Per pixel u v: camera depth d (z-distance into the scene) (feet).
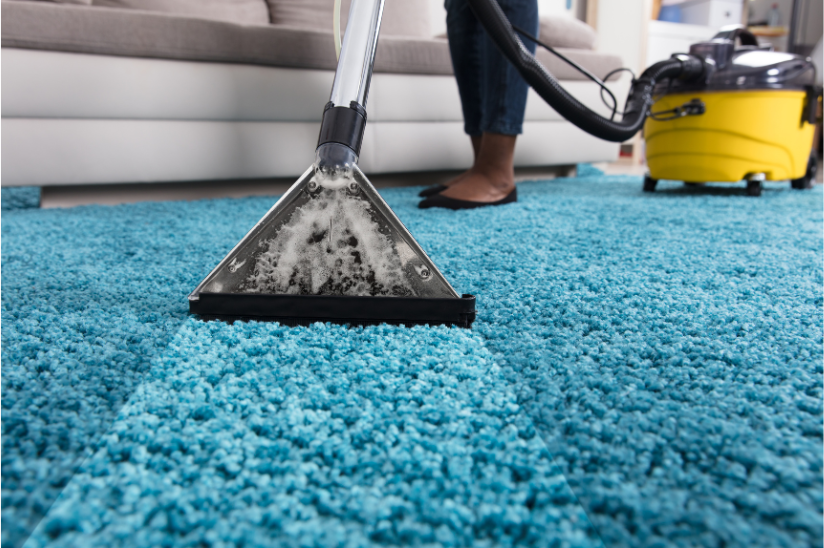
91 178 4.76
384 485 0.99
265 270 1.74
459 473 1.00
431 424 1.15
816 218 3.90
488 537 0.89
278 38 5.14
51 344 1.58
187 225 3.76
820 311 1.86
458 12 4.60
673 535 0.87
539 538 0.87
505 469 1.01
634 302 1.97
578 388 1.31
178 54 4.77
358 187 1.67
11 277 2.39
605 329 1.72
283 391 1.28
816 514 0.90
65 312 1.90
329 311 1.72
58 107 4.52
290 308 1.73
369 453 1.06
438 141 6.16
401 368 1.41
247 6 7.11
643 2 9.80
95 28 4.48
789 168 5.26
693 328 1.70
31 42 4.32
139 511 0.91
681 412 1.19
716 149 5.14
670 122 5.26
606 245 2.99
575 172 7.77
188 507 0.91
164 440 1.08
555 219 3.84
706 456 1.06
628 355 1.50
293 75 5.34
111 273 2.47
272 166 5.46
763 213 4.15
